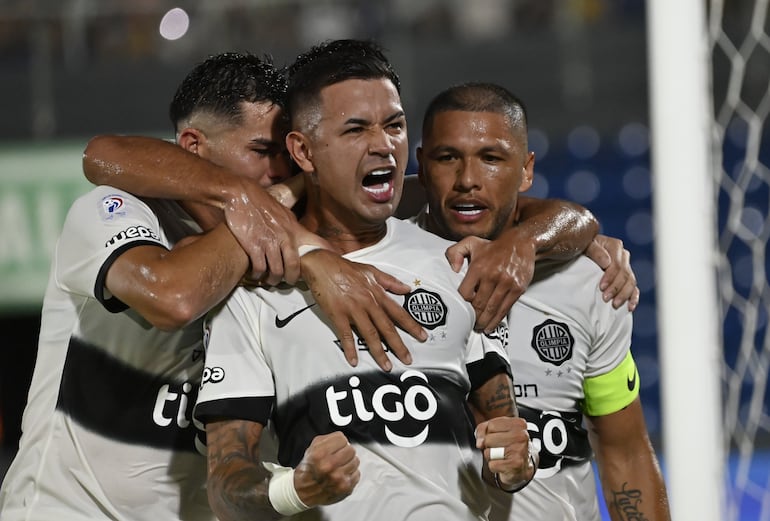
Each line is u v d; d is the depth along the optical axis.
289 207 9.47
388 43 31.30
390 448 8.38
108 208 9.13
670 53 10.41
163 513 9.59
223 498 8.13
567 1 33.31
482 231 10.07
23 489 9.59
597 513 10.71
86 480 9.42
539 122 31.89
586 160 33.38
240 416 8.44
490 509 9.64
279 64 30.89
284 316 8.66
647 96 31.62
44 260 25.89
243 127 10.03
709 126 11.01
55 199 26.00
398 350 8.56
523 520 9.95
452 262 9.27
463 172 9.89
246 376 8.53
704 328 10.35
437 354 8.76
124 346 9.44
